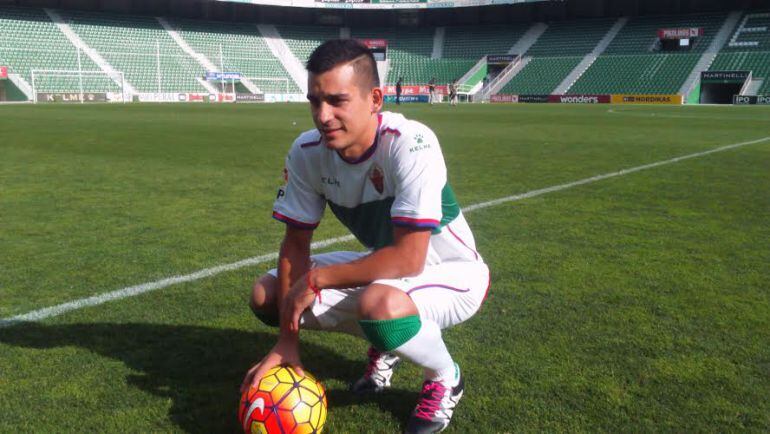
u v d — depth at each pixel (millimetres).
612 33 45969
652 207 6098
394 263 2199
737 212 5848
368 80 2076
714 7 43969
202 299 3557
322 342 3023
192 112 26359
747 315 3271
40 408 2346
